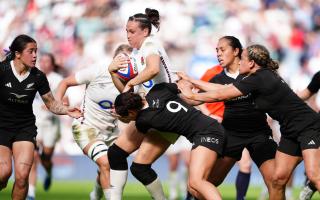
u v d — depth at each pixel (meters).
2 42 60.38
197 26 60.16
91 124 26.70
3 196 35.19
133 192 39.34
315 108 40.59
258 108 23.42
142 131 22.28
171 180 38.62
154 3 60.94
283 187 23.58
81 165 47.09
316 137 22.78
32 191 31.38
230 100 24.70
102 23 60.41
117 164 23.30
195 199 23.20
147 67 21.91
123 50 26.05
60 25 60.59
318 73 26.22
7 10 62.34
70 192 38.88
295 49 60.00
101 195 28.45
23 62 23.27
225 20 60.69
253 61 23.25
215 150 21.75
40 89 24.16
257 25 60.69
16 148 23.56
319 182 22.34
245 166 29.28
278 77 23.28
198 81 23.88
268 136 24.89
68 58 58.56
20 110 23.81
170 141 23.00
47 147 36.84
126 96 21.70
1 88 23.41
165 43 58.81
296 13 61.75
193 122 21.98
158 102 21.88
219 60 25.58
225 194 38.75
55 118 37.06
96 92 26.27
